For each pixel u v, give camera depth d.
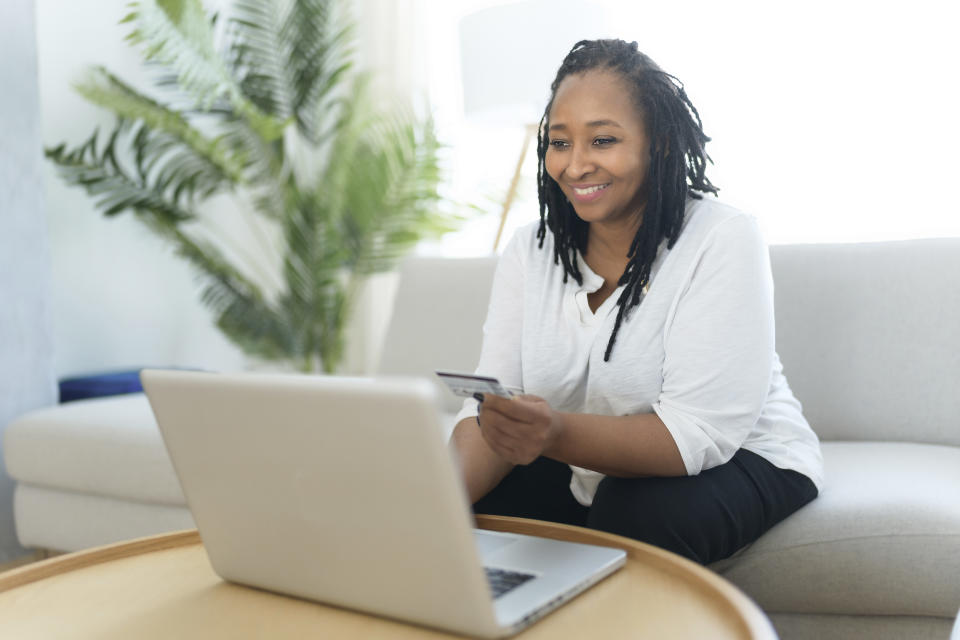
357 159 3.27
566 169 1.16
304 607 0.80
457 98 3.66
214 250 3.27
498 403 0.92
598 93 1.13
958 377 1.58
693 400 1.10
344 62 3.77
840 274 1.70
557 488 1.27
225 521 0.82
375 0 3.76
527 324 1.27
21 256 2.15
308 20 3.18
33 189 2.18
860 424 1.65
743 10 3.07
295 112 3.24
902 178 2.88
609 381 1.19
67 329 2.97
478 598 0.68
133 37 2.99
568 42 2.25
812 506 1.20
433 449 0.64
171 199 3.29
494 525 1.02
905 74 2.85
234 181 3.17
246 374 0.74
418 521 0.68
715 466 1.11
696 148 1.19
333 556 0.75
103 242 3.10
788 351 1.70
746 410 1.10
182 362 3.42
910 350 1.63
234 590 0.86
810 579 1.18
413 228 3.27
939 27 2.80
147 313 3.27
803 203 3.02
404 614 0.73
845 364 1.67
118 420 1.91
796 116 3.01
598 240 1.25
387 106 3.73
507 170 3.53
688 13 3.14
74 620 0.80
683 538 1.06
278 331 3.25
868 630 1.19
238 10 3.58
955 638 0.87
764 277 1.14
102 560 0.98
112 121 3.12
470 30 2.36
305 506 0.74
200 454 0.79
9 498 2.13
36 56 2.19
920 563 1.13
